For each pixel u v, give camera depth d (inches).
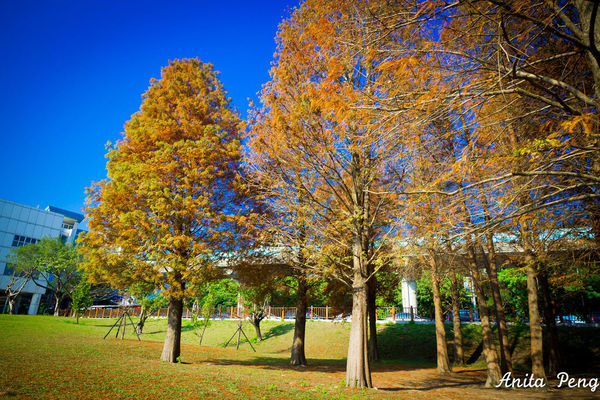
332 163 400.2
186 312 1501.0
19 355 409.4
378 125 223.6
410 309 1116.5
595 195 175.8
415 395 370.6
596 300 872.3
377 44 213.0
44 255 1760.6
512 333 856.9
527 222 369.7
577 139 198.2
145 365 427.5
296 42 387.9
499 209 236.2
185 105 569.0
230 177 561.0
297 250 494.6
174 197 506.9
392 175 408.5
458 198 226.4
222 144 555.8
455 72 199.2
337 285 716.0
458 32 193.3
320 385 397.4
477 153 228.4
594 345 721.0
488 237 485.7
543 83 229.0
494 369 470.3
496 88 197.2
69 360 405.4
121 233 480.7
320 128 364.5
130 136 540.4
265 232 476.7
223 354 737.0
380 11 210.2
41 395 248.5
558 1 190.4
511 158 196.9
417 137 249.1
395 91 210.2
